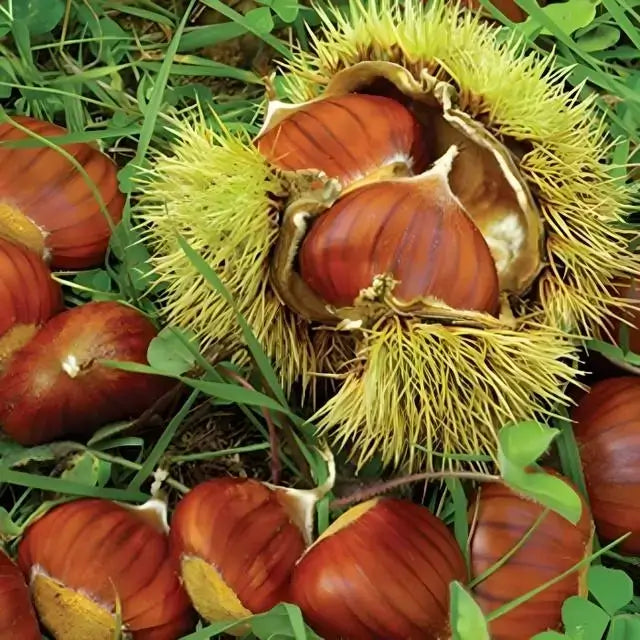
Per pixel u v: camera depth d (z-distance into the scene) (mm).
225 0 468
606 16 461
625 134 454
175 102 457
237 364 428
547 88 416
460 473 405
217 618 403
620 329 429
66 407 417
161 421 431
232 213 404
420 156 419
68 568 402
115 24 462
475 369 403
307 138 411
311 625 402
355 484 426
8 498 429
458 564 406
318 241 404
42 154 430
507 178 411
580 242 415
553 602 404
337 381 428
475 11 456
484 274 405
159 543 409
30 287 421
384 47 420
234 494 405
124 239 437
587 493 419
